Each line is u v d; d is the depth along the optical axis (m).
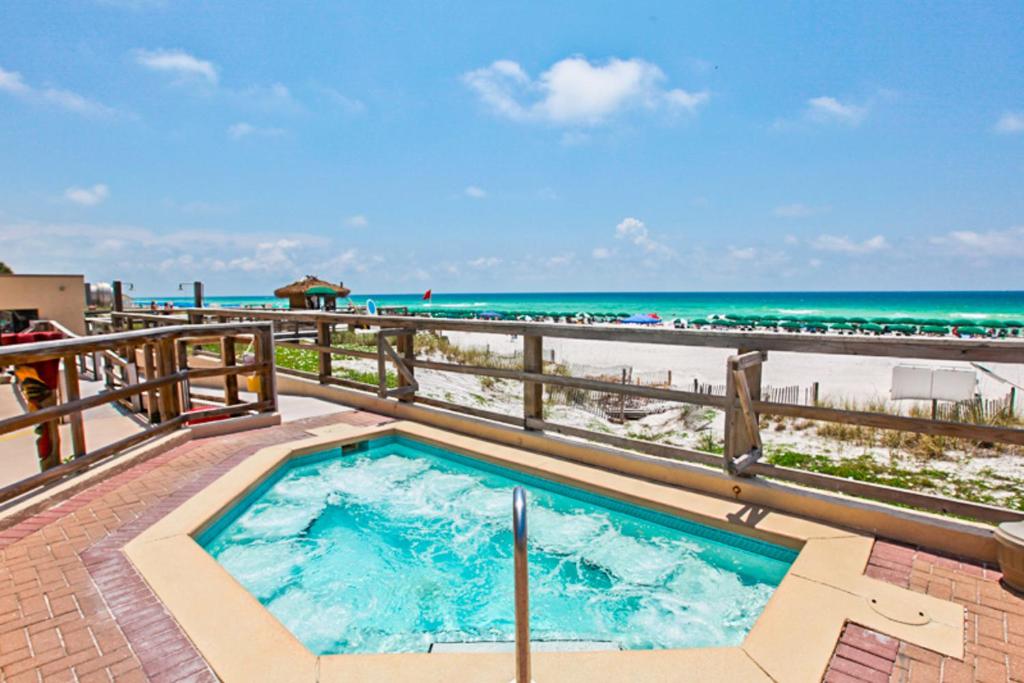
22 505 3.33
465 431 5.22
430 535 3.66
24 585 2.56
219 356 9.52
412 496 4.27
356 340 15.11
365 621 2.77
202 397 7.14
